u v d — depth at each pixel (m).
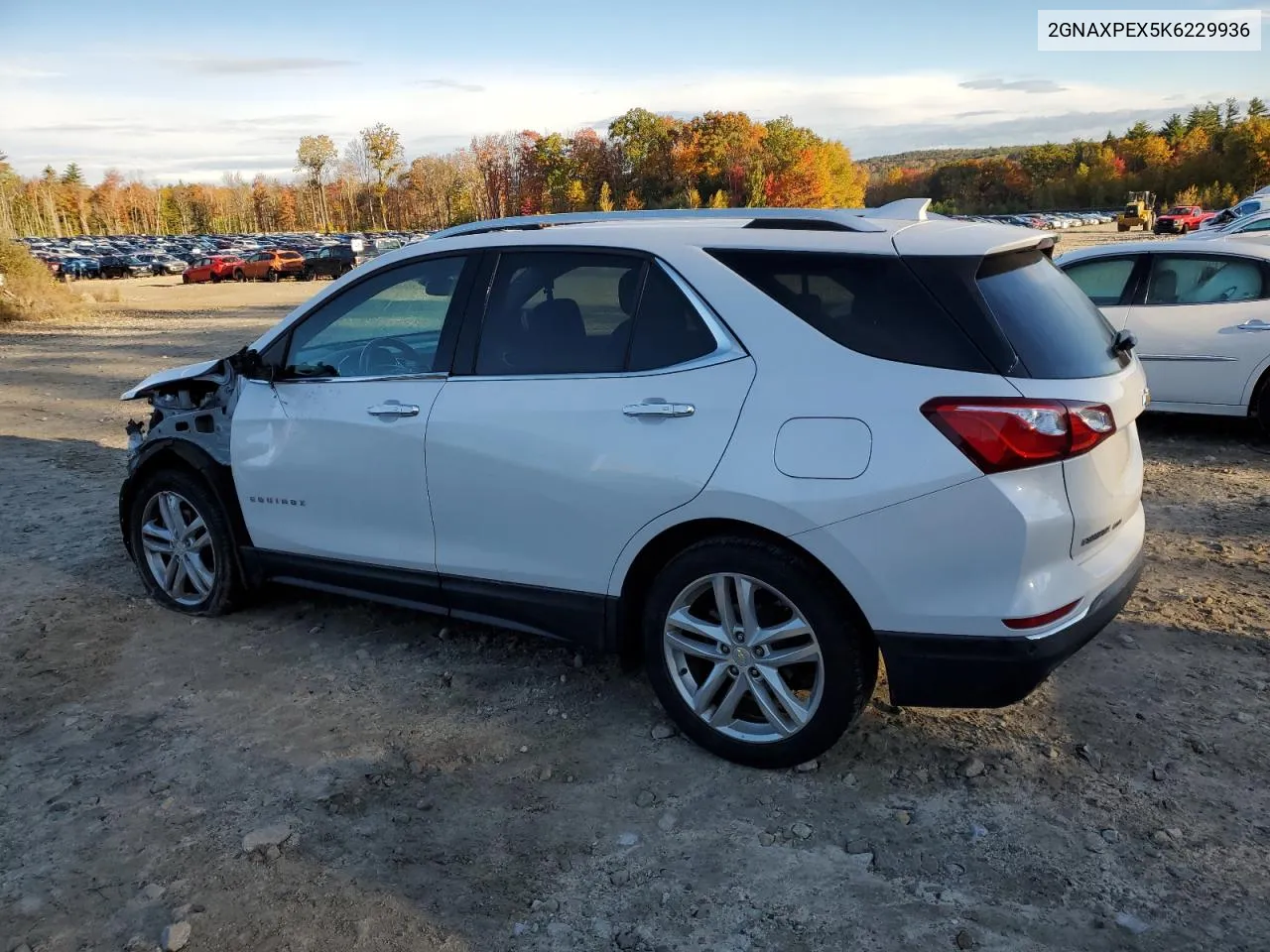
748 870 2.85
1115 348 3.39
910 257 3.07
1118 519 3.20
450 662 4.28
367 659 4.32
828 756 3.42
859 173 132.25
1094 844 2.92
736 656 3.28
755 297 3.21
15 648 4.48
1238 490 6.55
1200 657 4.11
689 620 3.37
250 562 4.60
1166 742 3.46
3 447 9.04
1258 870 2.79
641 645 3.68
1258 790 3.17
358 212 147.12
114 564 5.62
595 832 3.05
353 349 4.18
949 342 2.95
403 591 4.07
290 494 4.32
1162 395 7.91
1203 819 3.03
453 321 3.84
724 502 3.14
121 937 2.63
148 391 4.78
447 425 3.74
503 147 123.75
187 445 4.62
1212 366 7.66
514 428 3.57
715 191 104.69
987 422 2.83
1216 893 2.70
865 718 3.65
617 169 111.88
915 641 2.99
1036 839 2.95
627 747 3.54
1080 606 3.01
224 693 4.02
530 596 3.69
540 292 3.66
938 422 2.88
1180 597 4.77
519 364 3.65
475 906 2.73
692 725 3.43
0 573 5.50
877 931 2.60
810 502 3.00
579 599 3.57
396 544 4.02
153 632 4.66
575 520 3.48
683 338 3.31
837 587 3.10
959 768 3.32
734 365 3.19
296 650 4.43
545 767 3.42
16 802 3.26
